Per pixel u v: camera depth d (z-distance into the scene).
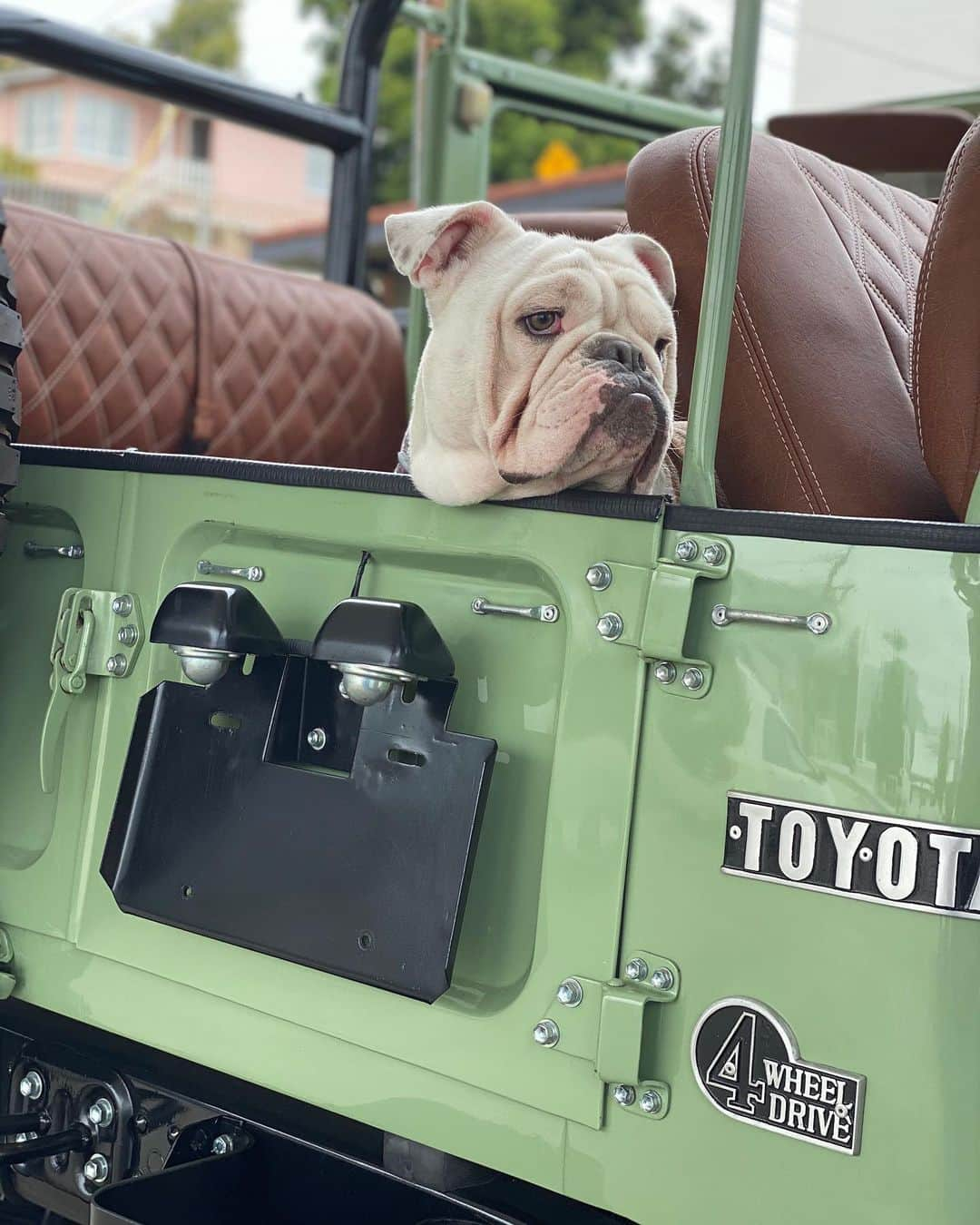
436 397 1.36
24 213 2.41
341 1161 1.45
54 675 1.69
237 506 1.58
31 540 1.83
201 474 1.62
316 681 1.50
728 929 1.17
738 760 1.17
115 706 1.68
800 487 1.46
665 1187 1.19
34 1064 1.79
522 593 1.36
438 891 1.30
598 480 1.33
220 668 1.45
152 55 2.63
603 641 1.26
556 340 1.30
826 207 1.62
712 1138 1.17
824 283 1.52
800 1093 1.12
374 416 2.86
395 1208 1.41
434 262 1.37
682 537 1.22
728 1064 1.16
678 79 24.31
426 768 1.34
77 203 24.58
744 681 1.18
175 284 2.57
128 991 1.61
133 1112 1.66
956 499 1.30
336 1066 1.42
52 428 2.39
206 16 26.05
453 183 3.02
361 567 1.47
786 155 1.62
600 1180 1.23
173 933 1.57
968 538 1.09
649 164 1.53
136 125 24.62
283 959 1.42
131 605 1.67
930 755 1.09
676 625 1.19
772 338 1.46
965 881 1.07
